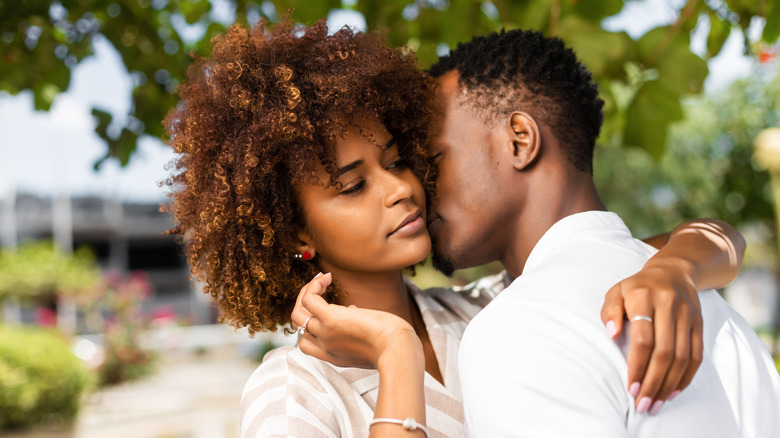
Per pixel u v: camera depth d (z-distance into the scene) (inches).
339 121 46.9
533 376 33.3
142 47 100.7
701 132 451.5
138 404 385.7
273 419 44.2
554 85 49.6
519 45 50.4
